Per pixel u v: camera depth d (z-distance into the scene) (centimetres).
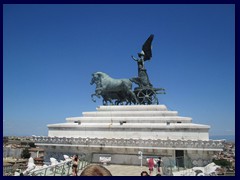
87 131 3838
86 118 3997
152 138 3541
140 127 3622
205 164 3212
